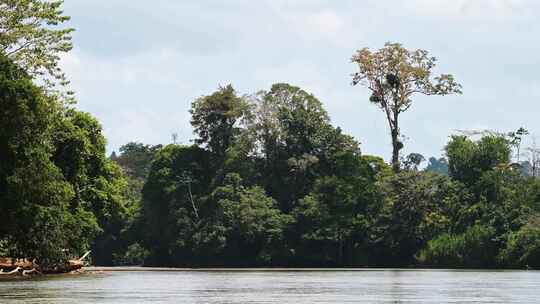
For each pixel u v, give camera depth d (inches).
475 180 3769.7
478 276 2156.7
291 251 3969.0
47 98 2330.2
